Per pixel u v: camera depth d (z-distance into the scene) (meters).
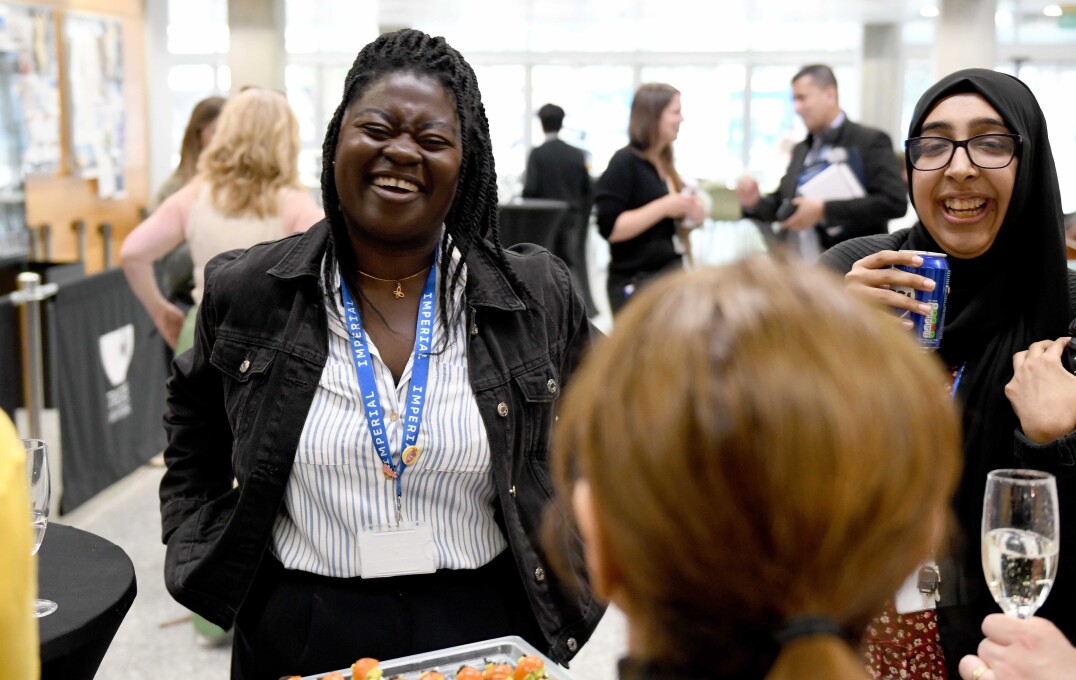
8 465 1.01
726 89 17.88
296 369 1.59
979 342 1.65
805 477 0.51
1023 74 17.92
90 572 1.86
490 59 18.12
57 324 4.04
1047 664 1.09
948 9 10.38
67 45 8.67
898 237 1.88
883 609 0.59
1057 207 1.63
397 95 1.56
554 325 1.74
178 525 1.72
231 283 1.65
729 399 0.52
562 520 0.86
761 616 0.55
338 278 1.64
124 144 9.87
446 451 1.58
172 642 3.28
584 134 18.02
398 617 1.57
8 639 1.00
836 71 17.56
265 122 3.07
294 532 1.61
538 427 1.68
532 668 1.45
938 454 0.55
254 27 8.86
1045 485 1.23
